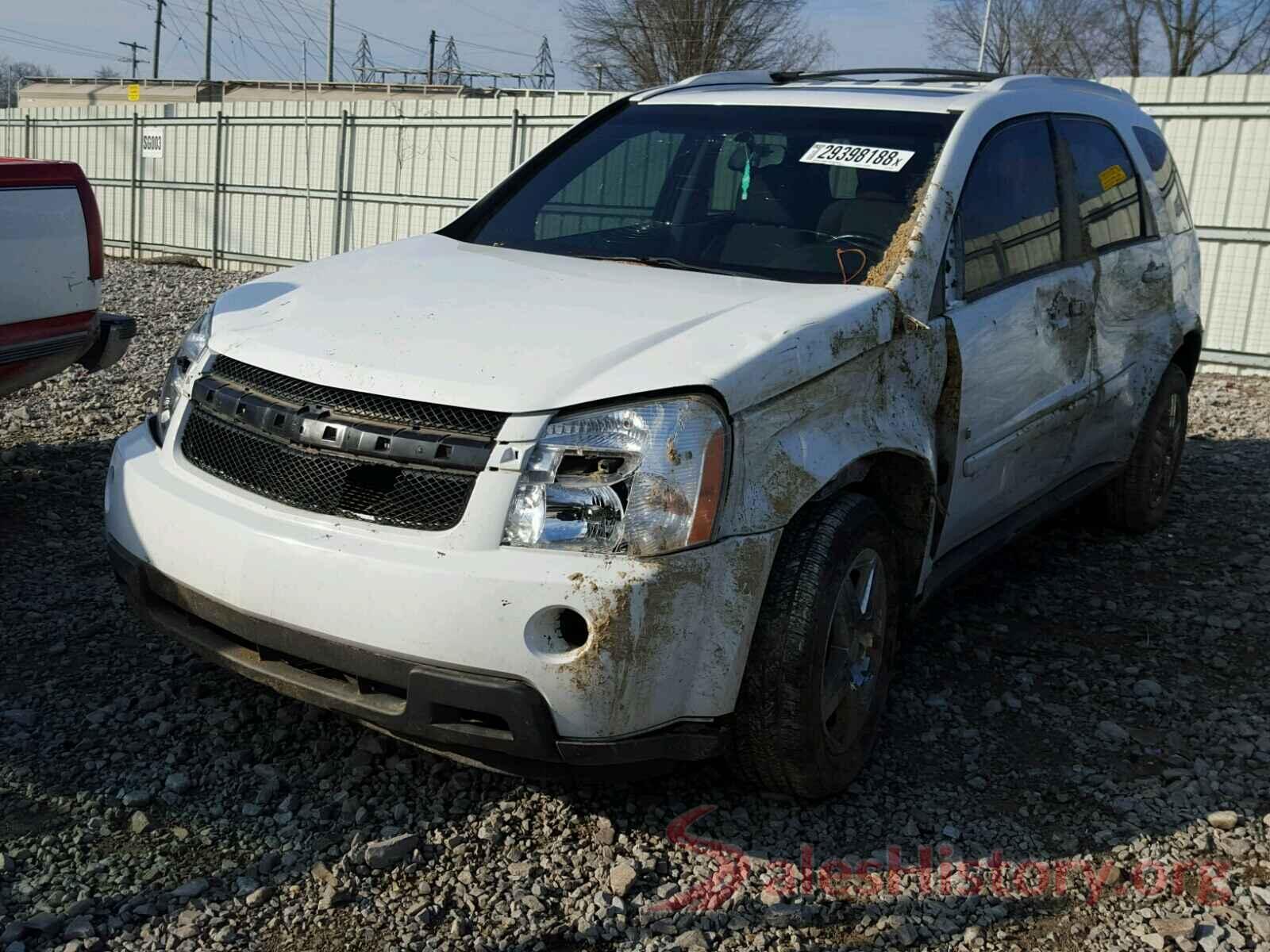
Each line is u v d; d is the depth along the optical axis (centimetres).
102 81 3703
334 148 2034
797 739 293
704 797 319
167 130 2317
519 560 258
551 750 263
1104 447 503
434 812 304
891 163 384
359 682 275
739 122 422
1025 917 277
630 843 296
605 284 339
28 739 327
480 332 297
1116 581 509
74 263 452
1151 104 1217
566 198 426
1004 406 393
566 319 304
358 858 283
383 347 292
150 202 2394
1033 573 515
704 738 281
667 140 424
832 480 302
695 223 392
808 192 385
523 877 280
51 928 251
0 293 420
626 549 261
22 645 385
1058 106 470
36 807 297
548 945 259
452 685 259
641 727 269
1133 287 499
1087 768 348
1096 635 450
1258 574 520
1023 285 404
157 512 300
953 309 361
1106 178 495
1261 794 335
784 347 289
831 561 294
